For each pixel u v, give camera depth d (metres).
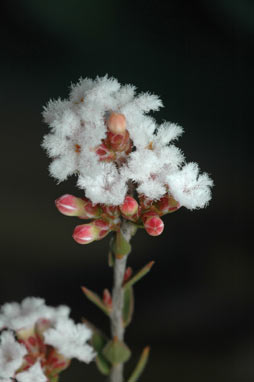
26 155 0.18
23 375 0.11
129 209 0.10
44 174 0.18
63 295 0.16
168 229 0.18
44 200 0.18
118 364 0.11
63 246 0.17
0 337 0.11
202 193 0.10
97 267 0.17
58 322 0.11
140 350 0.16
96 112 0.10
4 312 0.11
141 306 0.17
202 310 0.17
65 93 0.18
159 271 0.17
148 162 0.10
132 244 0.17
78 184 0.10
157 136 0.10
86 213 0.11
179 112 0.18
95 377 0.15
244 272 0.18
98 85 0.10
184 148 0.18
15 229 0.17
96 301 0.11
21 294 0.16
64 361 0.11
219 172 0.18
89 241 0.11
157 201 0.11
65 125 0.10
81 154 0.10
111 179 0.10
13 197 0.18
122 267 0.11
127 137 0.10
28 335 0.11
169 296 0.17
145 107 0.10
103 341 0.11
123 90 0.10
